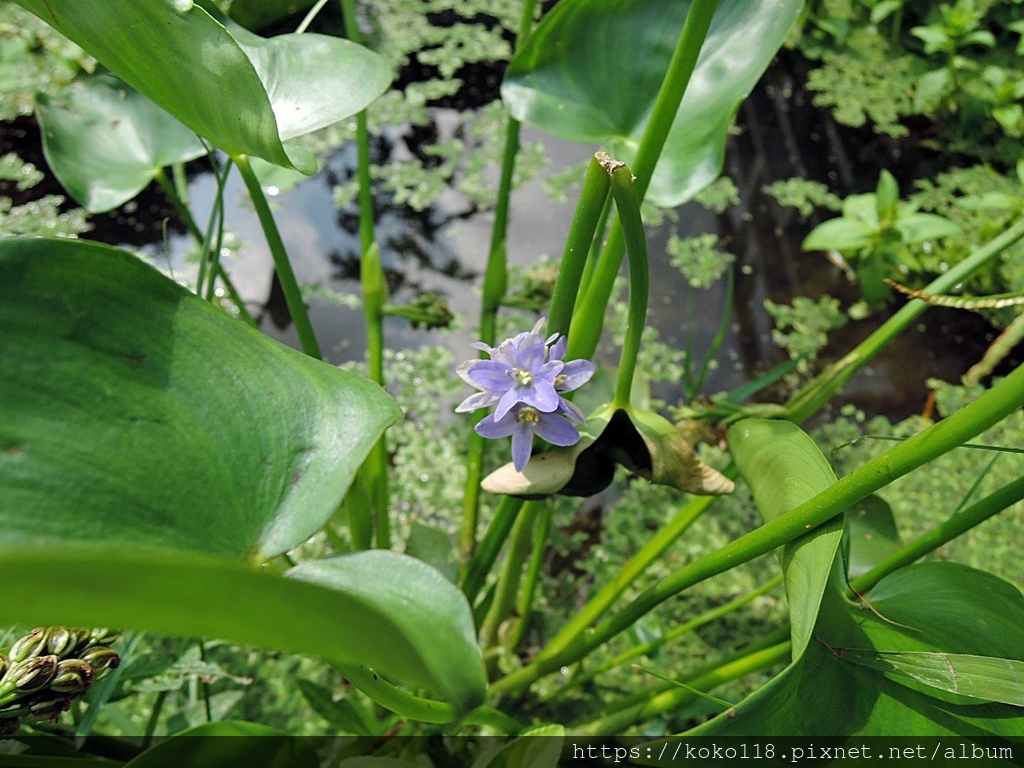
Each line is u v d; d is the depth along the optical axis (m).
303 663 0.35
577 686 0.34
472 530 0.36
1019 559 0.39
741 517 0.41
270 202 0.52
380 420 0.17
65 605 0.09
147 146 0.33
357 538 0.32
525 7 0.32
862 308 0.50
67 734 0.22
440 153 0.55
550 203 0.54
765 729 0.17
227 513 0.16
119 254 0.16
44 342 0.15
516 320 0.48
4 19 0.54
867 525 0.27
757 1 0.28
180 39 0.17
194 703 0.29
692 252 0.52
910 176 0.56
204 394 0.16
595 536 0.41
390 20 0.61
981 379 0.47
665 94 0.20
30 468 0.14
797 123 0.59
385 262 0.50
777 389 0.46
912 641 0.20
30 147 0.50
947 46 0.57
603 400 0.36
